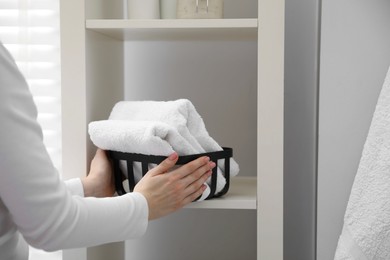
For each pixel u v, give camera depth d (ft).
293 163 4.36
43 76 4.09
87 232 2.51
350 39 3.12
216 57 4.50
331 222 3.23
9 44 4.09
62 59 3.33
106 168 3.34
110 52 4.04
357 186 2.99
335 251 3.23
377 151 2.90
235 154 4.53
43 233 2.39
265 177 3.23
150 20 3.30
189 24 3.28
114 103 4.19
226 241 4.58
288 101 4.34
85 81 3.34
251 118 4.50
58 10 4.04
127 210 2.66
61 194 2.40
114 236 2.63
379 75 3.11
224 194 3.40
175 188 2.89
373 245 2.91
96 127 3.17
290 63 4.32
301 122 4.33
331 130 3.19
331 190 3.22
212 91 4.52
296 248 4.39
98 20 3.32
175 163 2.98
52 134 4.08
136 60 4.56
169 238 4.62
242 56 4.48
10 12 4.08
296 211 4.38
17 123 2.25
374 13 3.09
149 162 3.08
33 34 4.07
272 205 3.23
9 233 2.57
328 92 3.17
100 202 2.60
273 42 3.19
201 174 3.00
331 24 3.14
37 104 4.08
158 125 2.92
